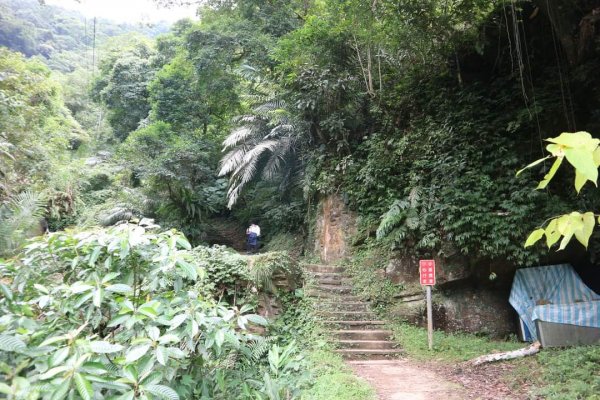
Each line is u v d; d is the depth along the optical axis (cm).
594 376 525
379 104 1184
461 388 564
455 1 908
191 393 352
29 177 1040
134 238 345
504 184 852
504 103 920
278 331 800
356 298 968
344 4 928
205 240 1636
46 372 230
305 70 1157
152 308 305
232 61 1631
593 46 780
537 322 711
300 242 1419
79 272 361
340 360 686
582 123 831
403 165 1057
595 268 845
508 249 806
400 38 973
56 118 1869
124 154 1750
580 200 783
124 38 3306
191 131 1877
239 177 1505
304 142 1351
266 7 1565
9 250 612
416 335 832
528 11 932
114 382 249
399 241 961
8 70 1055
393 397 530
